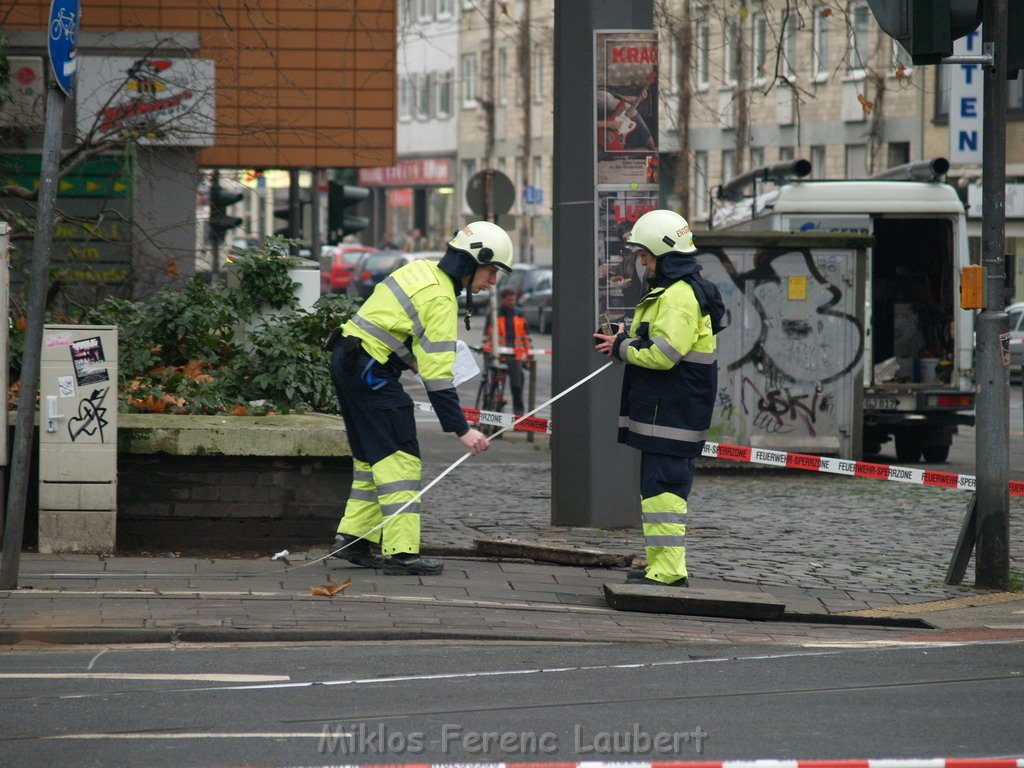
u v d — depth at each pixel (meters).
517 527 22.14
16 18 37.81
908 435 36.34
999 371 18.25
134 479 18.45
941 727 11.59
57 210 26.67
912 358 35.81
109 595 15.62
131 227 31.05
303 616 15.08
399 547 17.44
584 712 11.91
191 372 21.25
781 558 20.20
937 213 35.16
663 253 16.92
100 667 13.28
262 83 43.91
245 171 38.97
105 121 26.97
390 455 17.33
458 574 17.81
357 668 13.38
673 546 17.09
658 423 16.98
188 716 11.67
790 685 12.98
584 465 21.95
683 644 14.81
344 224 46.22
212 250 32.66
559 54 21.89
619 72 21.70
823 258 32.00
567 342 21.94
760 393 32.03
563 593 17.08
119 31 37.75
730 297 31.89
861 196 35.16
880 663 13.97
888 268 37.16
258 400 20.81
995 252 18.12
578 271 21.86
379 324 17.05
